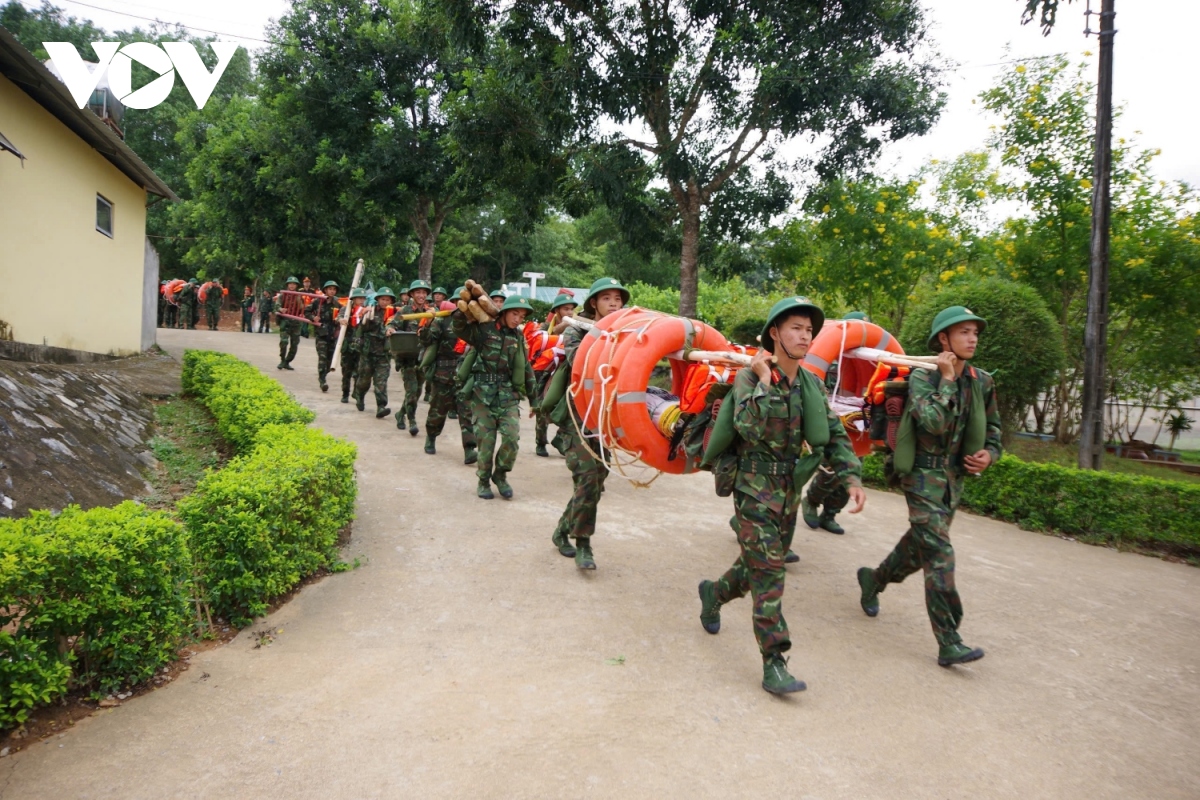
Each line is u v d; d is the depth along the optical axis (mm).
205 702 3316
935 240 11656
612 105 12273
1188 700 3844
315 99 19109
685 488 7988
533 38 12602
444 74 18484
